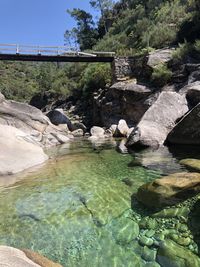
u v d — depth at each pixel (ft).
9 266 9.59
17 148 32.12
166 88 65.05
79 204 19.17
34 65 351.46
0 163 27.53
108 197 20.02
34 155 32.14
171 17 109.19
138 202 18.86
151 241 14.57
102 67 107.45
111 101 77.92
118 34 153.99
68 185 22.97
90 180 23.94
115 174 25.29
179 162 26.99
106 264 13.29
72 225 16.65
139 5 164.14
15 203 19.81
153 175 23.89
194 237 14.32
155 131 37.17
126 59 83.61
